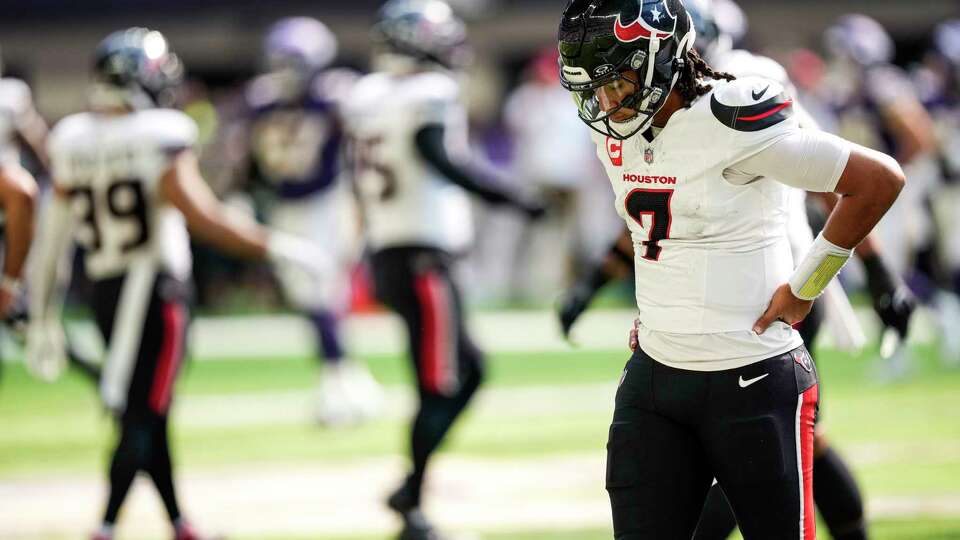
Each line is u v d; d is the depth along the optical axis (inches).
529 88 1846.7
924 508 713.6
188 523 676.1
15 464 925.2
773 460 422.9
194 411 1139.9
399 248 743.1
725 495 438.3
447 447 942.4
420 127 734.5
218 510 776.9
